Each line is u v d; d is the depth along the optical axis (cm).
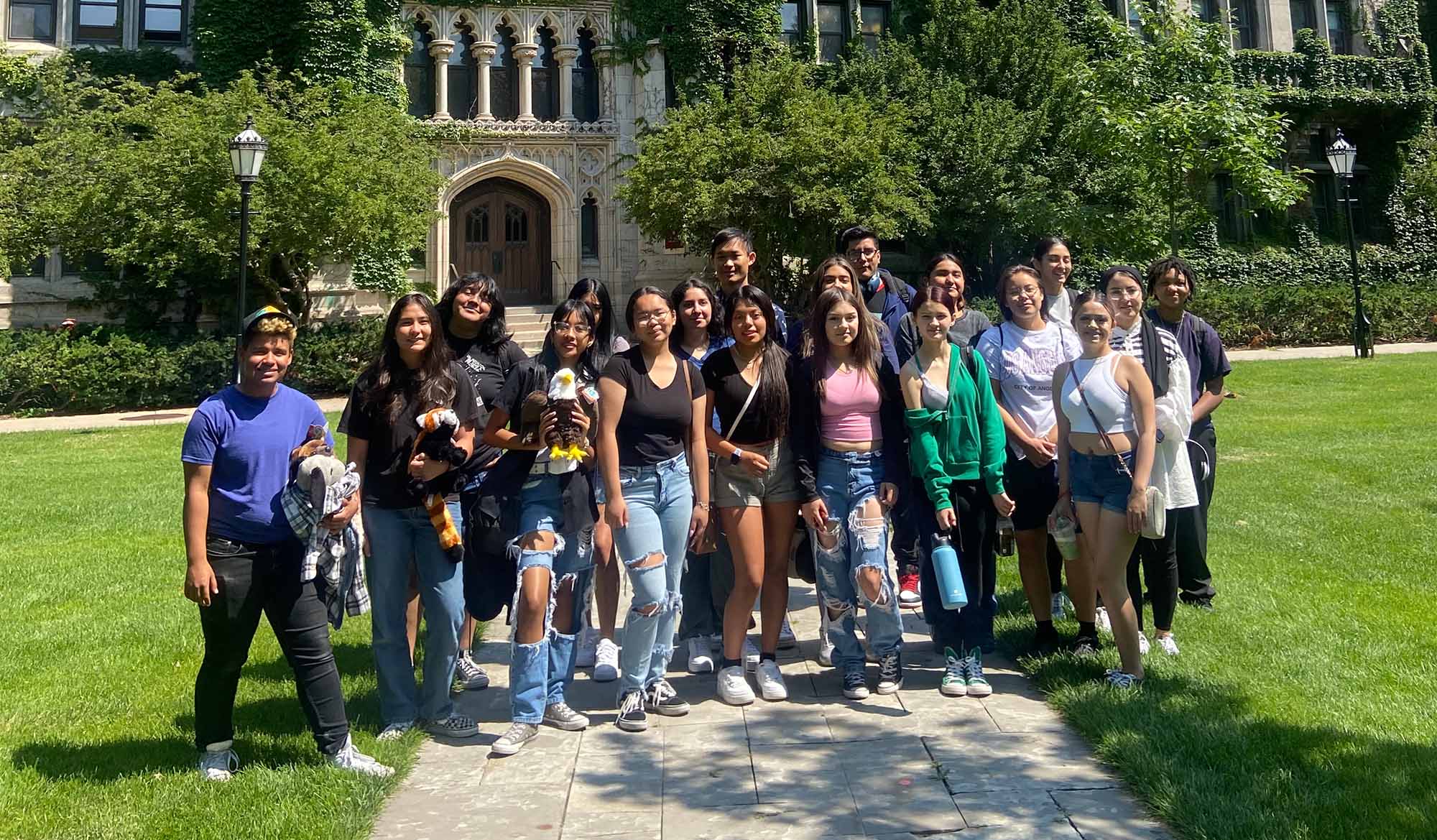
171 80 2069
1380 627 518
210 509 374
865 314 469
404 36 2133
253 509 373
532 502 429
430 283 2211
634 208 1931
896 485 464
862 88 2198
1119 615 450
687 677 504
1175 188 1884
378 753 401
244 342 377
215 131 1555
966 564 466
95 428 1465
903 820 341
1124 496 446
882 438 467
